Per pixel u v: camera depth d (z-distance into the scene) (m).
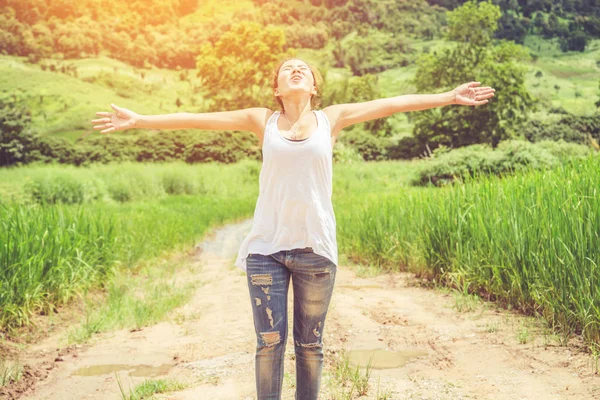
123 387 4.31
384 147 57.69
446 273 7.21
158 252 11.01
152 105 92.12
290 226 2.99
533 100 56.06
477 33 58.44
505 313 5.72
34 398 4.15
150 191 28.81
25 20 106.88
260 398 3.06
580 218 4.98
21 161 54.16
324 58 111.50
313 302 3.08
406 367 4.41
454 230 7.32
